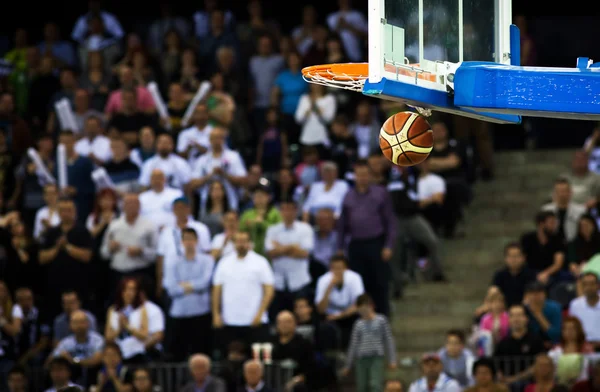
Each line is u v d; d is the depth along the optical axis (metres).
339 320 24.39
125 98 30.30
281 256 25.19
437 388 21.19
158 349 23.52
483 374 20.58
